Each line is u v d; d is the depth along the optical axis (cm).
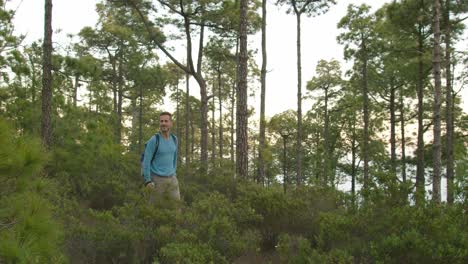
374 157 3531
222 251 428
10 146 217
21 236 210
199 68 2000
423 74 2145
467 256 333
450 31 1755
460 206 409
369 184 439
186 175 1099
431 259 339
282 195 573
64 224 437
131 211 506
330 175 3278
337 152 4134
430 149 3281
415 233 348
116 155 972
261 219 528
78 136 973
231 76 3562
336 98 3694
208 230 447
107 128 1086
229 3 1748
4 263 192
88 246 410
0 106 929
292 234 534
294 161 4066
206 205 532
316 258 370
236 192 879
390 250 351
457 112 2997
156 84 2761
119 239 421
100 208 799
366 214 407
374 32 2497
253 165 3478
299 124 2200
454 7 1630
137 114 3812
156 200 550
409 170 3353
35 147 229
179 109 4262
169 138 599
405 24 1786
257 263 473
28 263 200
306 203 558
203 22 1877
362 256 375
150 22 1923
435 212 390
